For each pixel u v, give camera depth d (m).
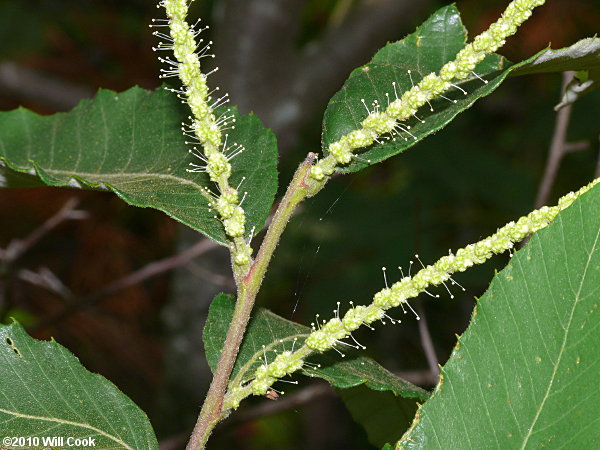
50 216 0.53
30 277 0.45
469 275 0.49
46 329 0.51
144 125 0.26
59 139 0.26
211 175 0.20
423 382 0.44
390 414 0.26
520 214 0.55
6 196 0.52
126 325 0.54
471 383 0.20
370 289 0.53
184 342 0.54
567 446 0.19
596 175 0.30
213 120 0.20
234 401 0.20
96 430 0.21
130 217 0.55
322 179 0.20
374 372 0.23
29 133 0.26
